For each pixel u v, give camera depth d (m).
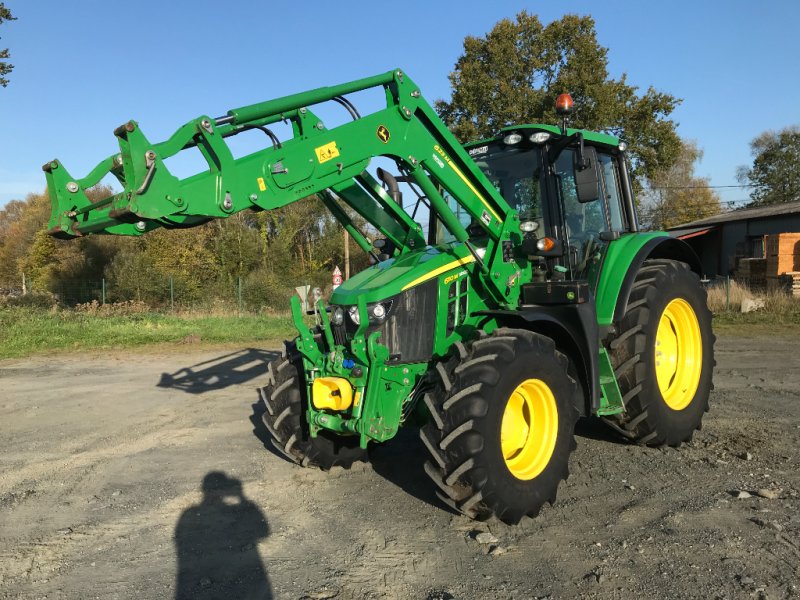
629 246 4.83
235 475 4.74
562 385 3.93
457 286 4.30
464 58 26.64
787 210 26.06
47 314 17.11
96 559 3.39
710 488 4.12
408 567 3.22
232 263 32.22
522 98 25.12
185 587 3.07
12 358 11.65
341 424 3.95
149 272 25.42
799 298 15.98
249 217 36.31
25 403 7.58
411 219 5.10
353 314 3.95
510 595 2.90
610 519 3.71
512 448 3.86
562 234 4.53
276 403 4.54
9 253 44.94
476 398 3.48
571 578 3.04
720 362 9.09
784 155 52.94
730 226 29.25
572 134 4.39
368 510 4.00
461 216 4.74
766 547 3.25
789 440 5.14
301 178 3.60
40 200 41.84
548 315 4.09
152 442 5.73
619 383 4.73
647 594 2.86
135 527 3.82
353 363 3.94
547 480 3.78
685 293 5.15
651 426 4.77
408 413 4.09
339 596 2.94
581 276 4.79
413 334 4.08
